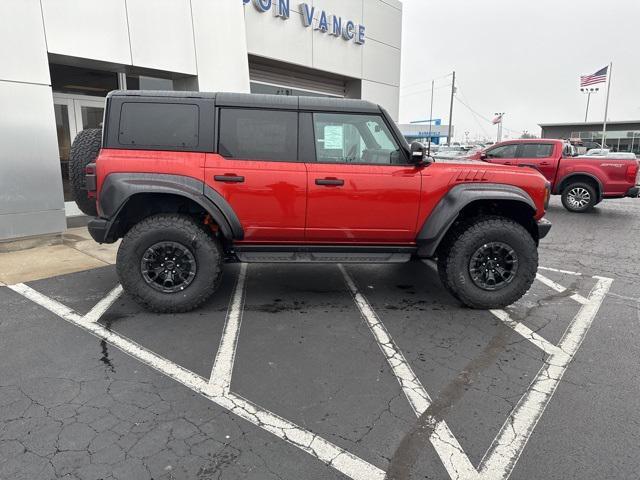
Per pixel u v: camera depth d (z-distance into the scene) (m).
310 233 4.25
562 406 2.86
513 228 4.27
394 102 16.09
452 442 2.52
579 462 2.36
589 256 6.86
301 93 13.44
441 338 3.84
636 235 8.48
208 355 3.47
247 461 2.35
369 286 5.14
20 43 6.27
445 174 4.25
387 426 2.65
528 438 2.55
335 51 13.38
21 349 3.50
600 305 4.66
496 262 4.38
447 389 3.06
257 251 4.34
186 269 4.16
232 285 5.10
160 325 3.98
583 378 3.21
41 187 6.60
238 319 4.15
